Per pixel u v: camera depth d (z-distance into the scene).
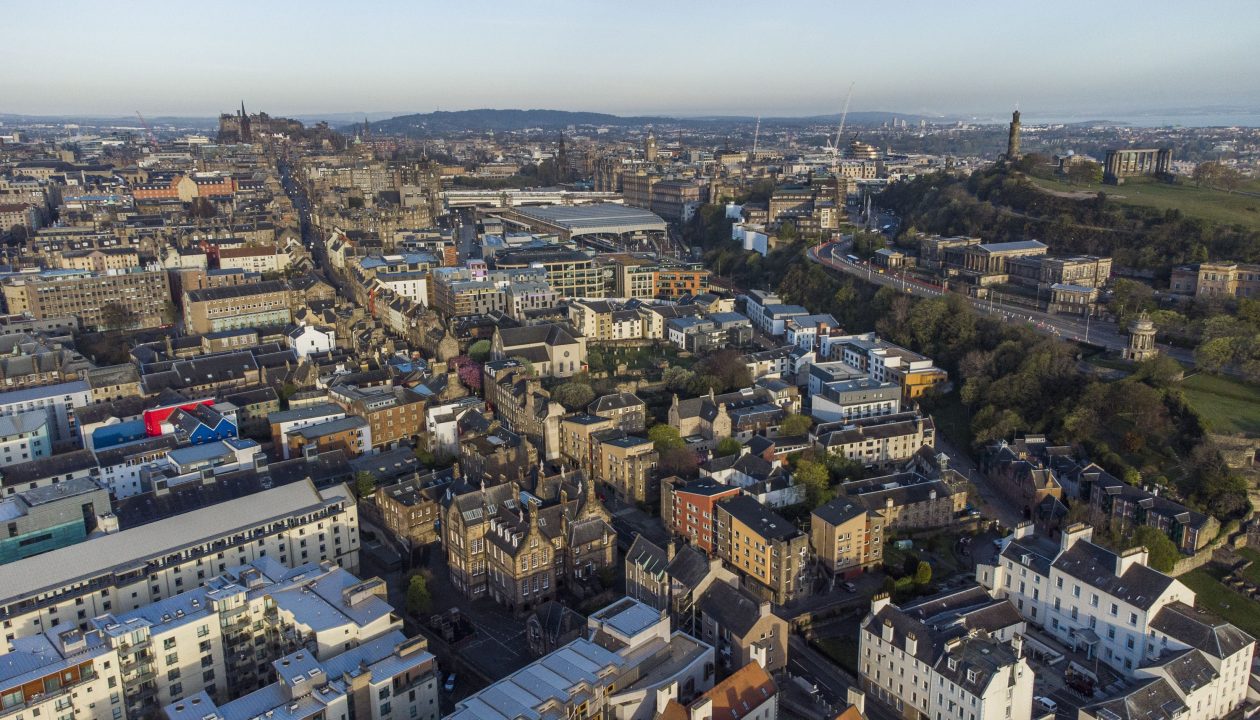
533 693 162.88
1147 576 199.00
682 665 180.75
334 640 178.88
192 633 181.25
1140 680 181.75
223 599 185.12
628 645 179.25
